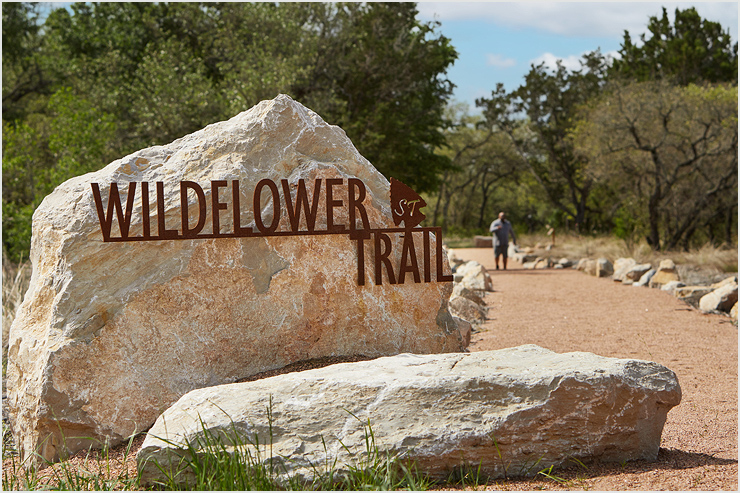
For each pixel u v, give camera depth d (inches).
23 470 168.6
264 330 193.3
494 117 1491.1
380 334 205.8
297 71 767.7
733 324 374.0
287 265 197.2
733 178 816.3
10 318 311.1
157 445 136.9
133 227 186.2
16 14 981.2
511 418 140.3
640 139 864.3
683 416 204.8
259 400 145.1
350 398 144.8
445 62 1093.1
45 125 786.2
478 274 542.0
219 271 190.1
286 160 203.6
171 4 909.8
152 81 756.0
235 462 130.5
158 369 181.3
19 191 671.1
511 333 356.2
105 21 936.3
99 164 669.3
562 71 1414.9
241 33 834.8
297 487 129.0
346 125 796.6
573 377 143.9
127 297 180.4
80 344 173.9
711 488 130.0
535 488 133.1
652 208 873.5
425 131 1128.2
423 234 214.1
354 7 890.1
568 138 1354.6
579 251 884.0
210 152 200.1
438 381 145.8
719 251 743.7
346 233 203.6
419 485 131.4
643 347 315.3
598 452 146.3
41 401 169.5
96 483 140.0
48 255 188.5
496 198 2252.7
